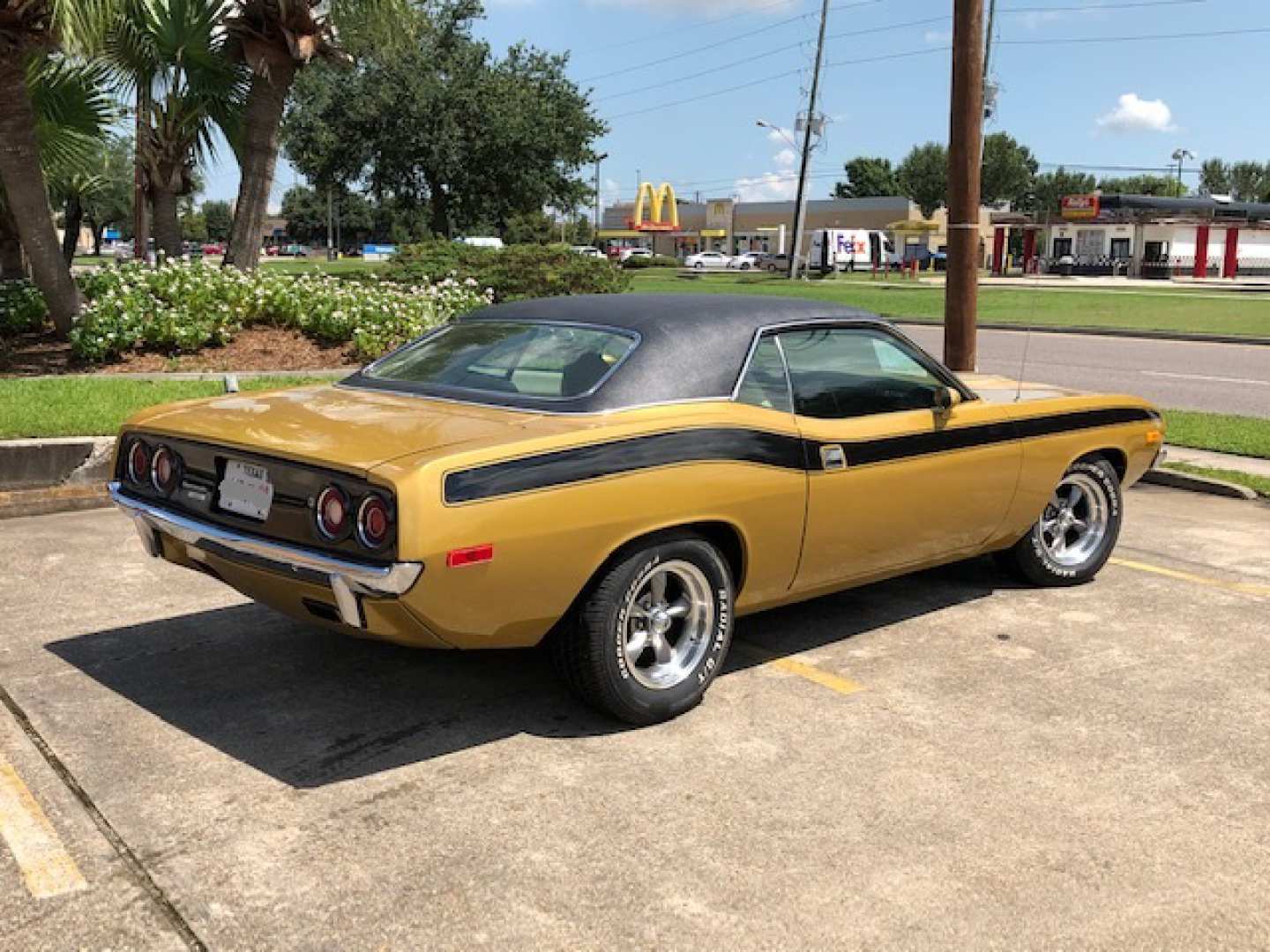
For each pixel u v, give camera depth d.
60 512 7.26
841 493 4.62
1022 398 5.66
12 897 3.04
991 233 75.56
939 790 3.72
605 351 4.36
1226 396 14.12
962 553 5.45
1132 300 34.31
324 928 2.92
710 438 4.18
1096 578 6.22
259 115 13.55
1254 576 6.28
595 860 3.26
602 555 3.90
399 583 3.47
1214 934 2.95
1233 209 63.03
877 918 3.00
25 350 11.88
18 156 11.27
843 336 4.89
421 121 33.72
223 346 12.09
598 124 36.12
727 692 4.54
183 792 3.64
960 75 9.32
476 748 3.99
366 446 3.76
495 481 3.63
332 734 4.09
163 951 2.82
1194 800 3.68
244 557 3.89
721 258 75.12
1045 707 4.42
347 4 13.36
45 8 10.54
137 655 4.86
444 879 3.15
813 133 49.09
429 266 19.31
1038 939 2.92
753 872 3.21
